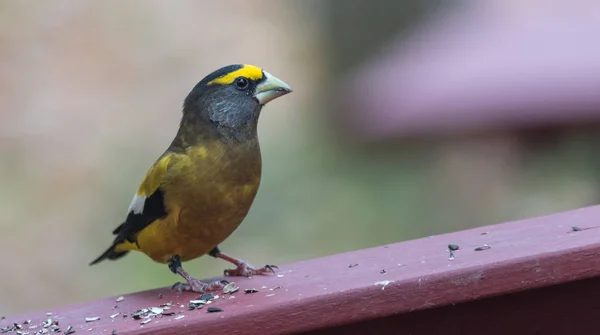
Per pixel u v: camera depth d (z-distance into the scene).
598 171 11.16
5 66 21.09
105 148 19.84
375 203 17.31
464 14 15.26
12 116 20.28
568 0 13.30
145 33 22.88
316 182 18.27
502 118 10.90
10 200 18.23
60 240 17.41
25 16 22.02
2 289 16.28
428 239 5.93
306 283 5.23
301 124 21.20
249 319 4.73
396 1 23.52
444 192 16.42
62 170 19.12
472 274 4.59
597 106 9.98
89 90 21.34
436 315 4.80
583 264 4.55
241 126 6.32
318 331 4.82
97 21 22.50
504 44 12.76
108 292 15.85
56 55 21.78
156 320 5.00
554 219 5.74
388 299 4.63
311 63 23.94
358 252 5.94
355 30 23.84
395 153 14.94
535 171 12.22
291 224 17.19
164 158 6.31
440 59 13.70
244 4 24.41
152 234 6.42
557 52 11.52
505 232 5.62
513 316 4.80
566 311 4.79
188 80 22.31
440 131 12.05
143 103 21.36
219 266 16.08
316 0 24.41
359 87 16.61
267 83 6.48
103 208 18.22
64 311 5.71
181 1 23.70
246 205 6.38
